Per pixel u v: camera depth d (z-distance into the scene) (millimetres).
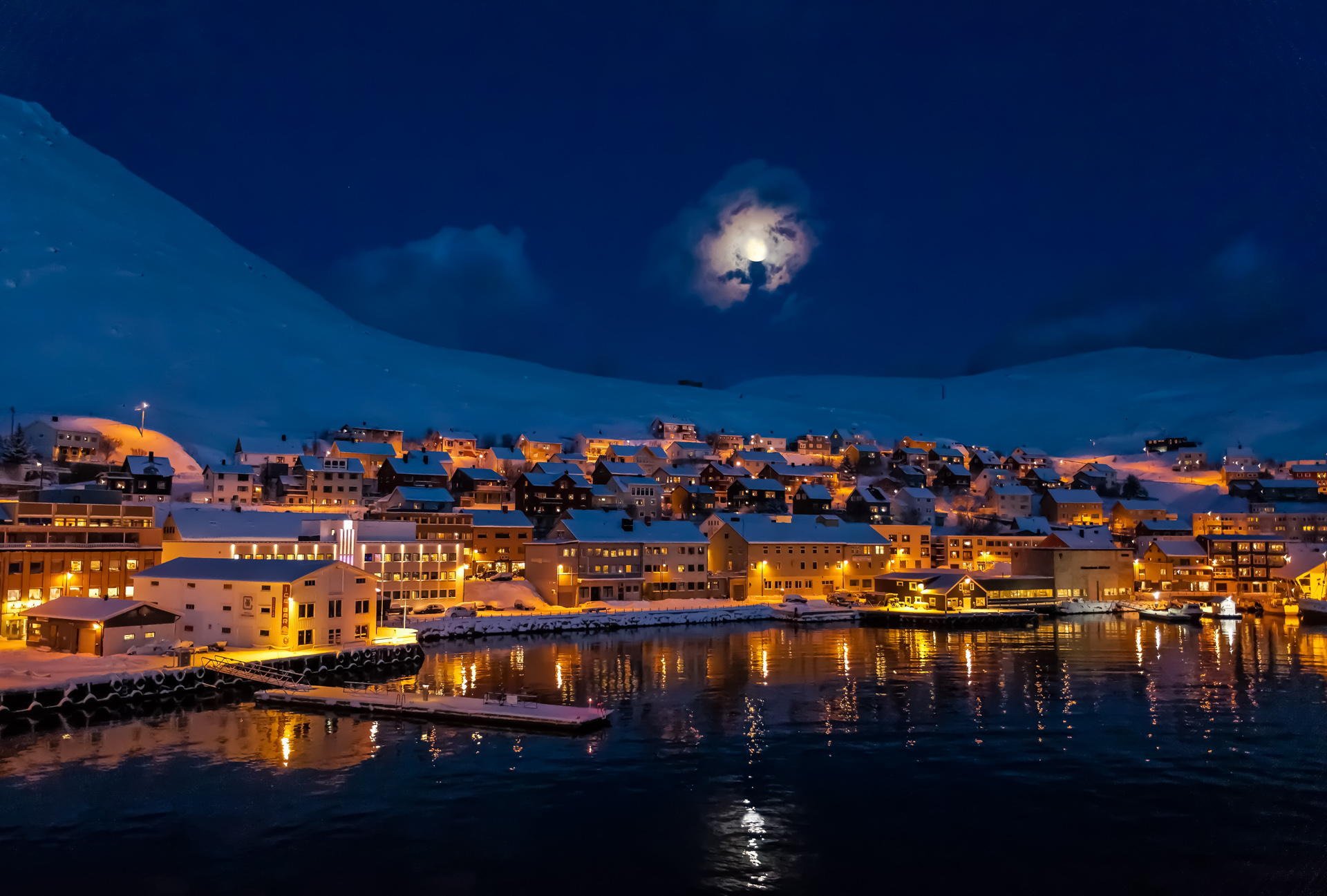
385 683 89500
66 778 57688
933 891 43656
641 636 127438
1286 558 181750
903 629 139125
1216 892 43531
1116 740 67812
